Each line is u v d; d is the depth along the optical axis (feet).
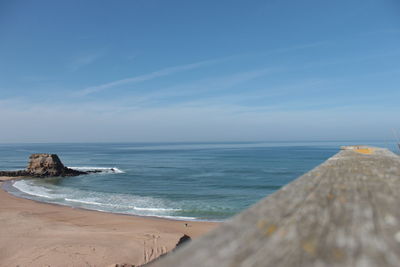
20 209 71.56
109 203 84.79
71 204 82.64
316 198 7.36
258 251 4.44
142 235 47.62
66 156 346.54
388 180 9.86
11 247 41.98
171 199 91.86
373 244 4.57
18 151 499.10
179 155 343.05
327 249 4.45
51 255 38.63
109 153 415.03
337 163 15.65
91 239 45.32
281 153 346.54
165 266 4.03
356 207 6.53
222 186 117.08
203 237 5.03
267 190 107.96
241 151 420.77
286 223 5.56
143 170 180.24
